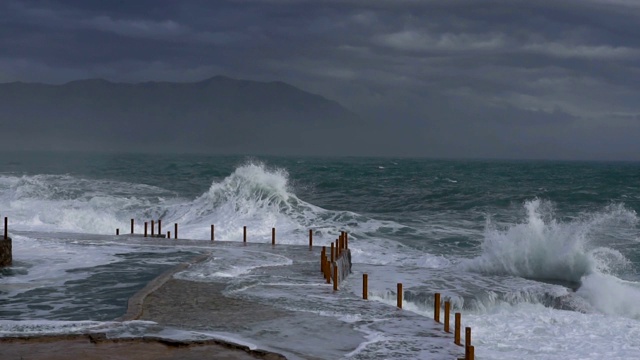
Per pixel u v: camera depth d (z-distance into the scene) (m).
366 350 11.22
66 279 18.12
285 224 33.34
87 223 33.72
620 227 33.22
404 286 19.27
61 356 10.02
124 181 65.56
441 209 44.44
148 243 26.17
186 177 74.88
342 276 19.20
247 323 12.98
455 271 22.45
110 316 13.83
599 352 13.63
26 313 14.10
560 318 16.48
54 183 52.31
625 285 20.09
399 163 159.62
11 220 34.44
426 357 10.85
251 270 19.69
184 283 17.19
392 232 32.22
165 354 10.26
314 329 12.59
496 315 16.88
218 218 34.78
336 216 35.50
